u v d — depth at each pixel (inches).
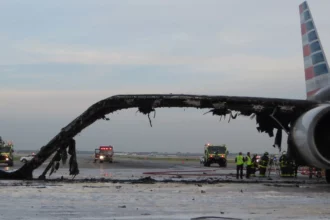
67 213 339.3
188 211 357.7
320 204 414.6
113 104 706.2
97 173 1171.3
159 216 327.9
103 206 385.4
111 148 2682.1
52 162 764.0
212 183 736.3
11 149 1988.2
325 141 615.2
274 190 588.4
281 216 331.9
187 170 1525.6
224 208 379.2
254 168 1133.7
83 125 735.7
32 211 349.1
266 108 670.5
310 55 792.3
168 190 573.0
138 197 470.0
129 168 1675.7
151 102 692.7
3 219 306.3
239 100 673.6
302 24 832.9
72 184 669.3
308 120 595.5
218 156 2108.8
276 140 732.7
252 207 387.9
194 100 680.4
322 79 746.2
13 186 615.2
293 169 1111.6
